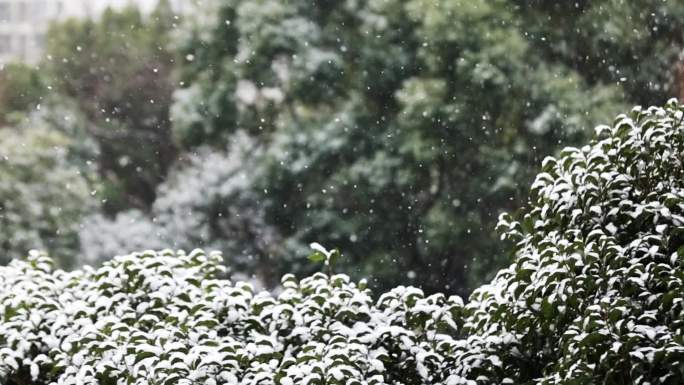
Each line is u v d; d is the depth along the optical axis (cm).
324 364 460
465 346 498
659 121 477
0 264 1491
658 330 412
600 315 425
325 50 1491
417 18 1393
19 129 1727
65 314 553
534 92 1329
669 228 443
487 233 1378
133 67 1828
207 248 1543
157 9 1858
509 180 1338
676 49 1390
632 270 433
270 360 478
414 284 1428
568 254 452
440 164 1380
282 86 1536
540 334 484
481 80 1323
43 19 2208
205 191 1549
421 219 1400
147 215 1756
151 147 1794
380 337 494
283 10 1511
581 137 1323
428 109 1341
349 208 1435
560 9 1380
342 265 1428
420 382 492
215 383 460
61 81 1833
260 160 1501
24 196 1528
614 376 416
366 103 1445
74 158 1728
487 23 1348
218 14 1571
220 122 1562
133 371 476
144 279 557
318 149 1441
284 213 1491
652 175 464
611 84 1366
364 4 1485
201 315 525
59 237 1539
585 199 466
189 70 1603
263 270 1525
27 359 526
